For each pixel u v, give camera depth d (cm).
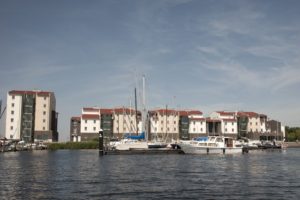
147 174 4894
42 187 3672
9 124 15950
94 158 8469
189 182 4062
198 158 8356
